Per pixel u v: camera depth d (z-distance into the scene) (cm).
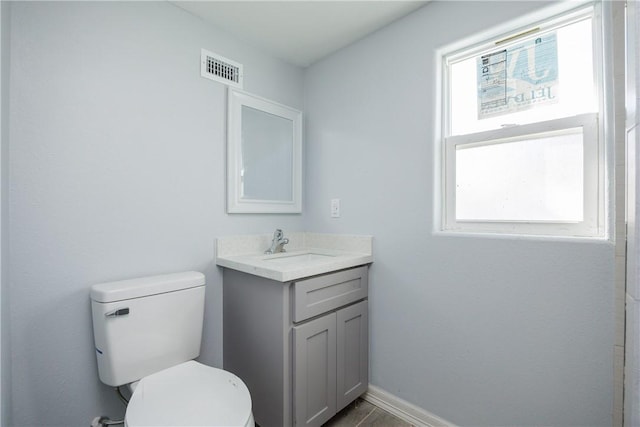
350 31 173
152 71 142
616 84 98
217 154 167
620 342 99
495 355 131
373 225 174
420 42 155
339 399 152
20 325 109
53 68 116
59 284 117
